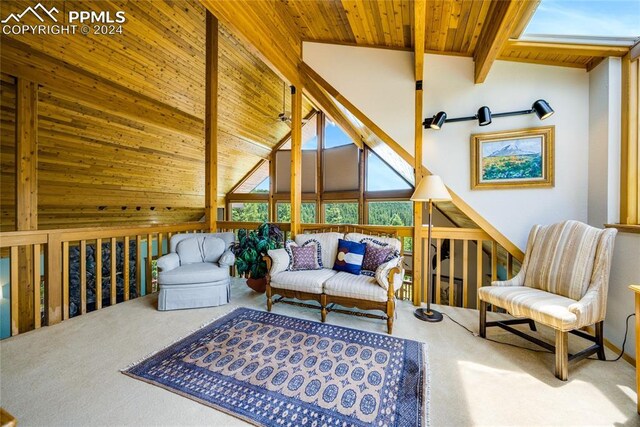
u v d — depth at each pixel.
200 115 5.73
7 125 3.44
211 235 3.62
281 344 2.16
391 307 2.37
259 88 6.02
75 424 1.36
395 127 3.29
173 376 1.75
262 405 1.51
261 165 8.66
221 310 2.89
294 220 3.78
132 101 4.47
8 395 1.56
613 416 1.44
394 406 1.50
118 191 5.85
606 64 2.39
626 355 2.02
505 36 2.20
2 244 2.23
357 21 3.00
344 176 7.36
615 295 2.18
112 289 3.04
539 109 2.58
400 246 3.00
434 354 2.04
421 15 2.16
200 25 4.17
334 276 2.76
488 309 3.04
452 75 3.08
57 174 4.61
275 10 3.20
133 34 3.69
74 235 2.69
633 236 2.03
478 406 1.51
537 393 1.62
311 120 7.80
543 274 2.25
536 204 2.78
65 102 3.83
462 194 3.04
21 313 3.57
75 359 1.94
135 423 1.38
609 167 2.35
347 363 1.90
